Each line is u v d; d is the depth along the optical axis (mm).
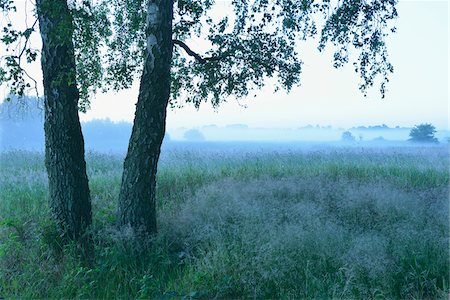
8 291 5117
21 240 6598
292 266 5430
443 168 13305
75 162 7012
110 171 13273
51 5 6312
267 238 6105
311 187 10109
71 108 6961
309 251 5793
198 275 5367
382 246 5844
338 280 5215
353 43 8922
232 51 8688
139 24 9305
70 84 6742
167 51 6891
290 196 9492
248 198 8688
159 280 5586
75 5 7098
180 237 7117
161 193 10164
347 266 5391
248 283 5199
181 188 10844
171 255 6457
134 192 6910
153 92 6840
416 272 5395
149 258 6195
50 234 6555
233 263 5574
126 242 6453
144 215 6949
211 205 8430
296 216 7305
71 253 6172
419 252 5867
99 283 5367
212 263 5715
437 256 5836
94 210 8508
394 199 8453
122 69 9688
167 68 6934
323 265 5555
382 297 4945
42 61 6809
